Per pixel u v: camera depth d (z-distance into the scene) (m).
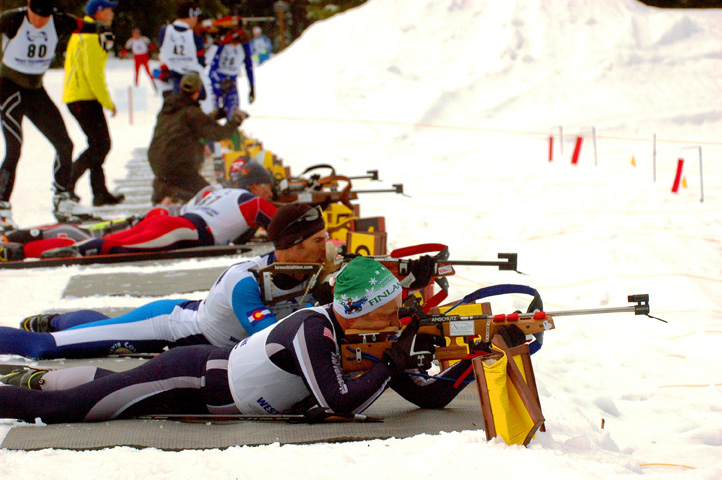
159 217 17.12
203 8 88.81
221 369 7.60
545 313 7.21
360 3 97.69
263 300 9.05
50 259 16.59
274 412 7.58
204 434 7.22
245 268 9.23
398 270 9.25
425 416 7.68
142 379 7.57
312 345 7.13
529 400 6.61
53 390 7.83
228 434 7.20
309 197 16.88
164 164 21.25
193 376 7.62
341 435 6.98
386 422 7.46
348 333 7.30
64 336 9.93
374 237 12.98
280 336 7.29
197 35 27.58
